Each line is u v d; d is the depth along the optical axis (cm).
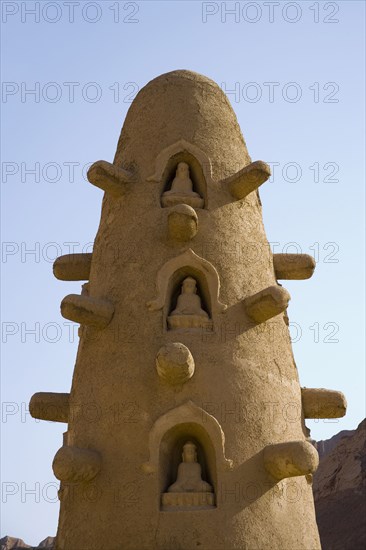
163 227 1391
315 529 1293
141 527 1187
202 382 1266
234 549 1170
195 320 1320
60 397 1457
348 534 2045
